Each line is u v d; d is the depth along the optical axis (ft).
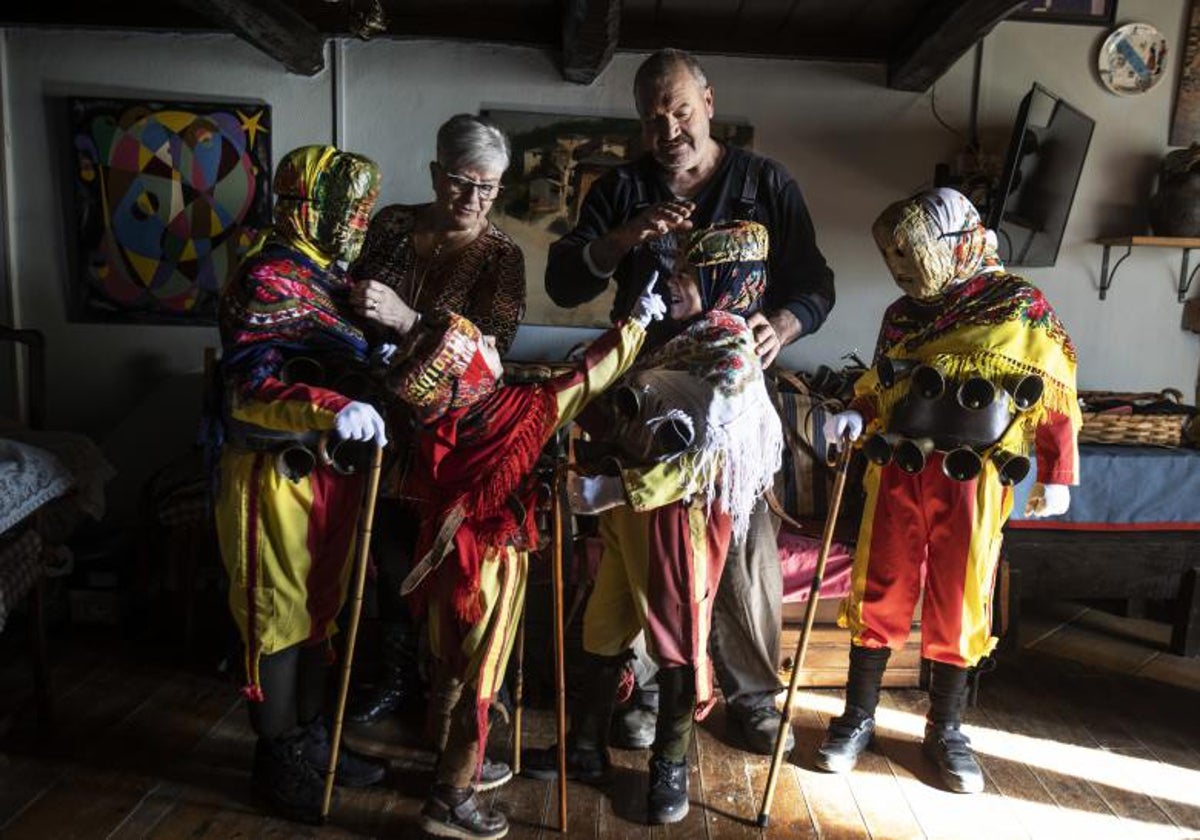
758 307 7.80
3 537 7.88
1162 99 12.46
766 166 8.09
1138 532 10.85
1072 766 8.44
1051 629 11.60
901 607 8.23
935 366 7.58
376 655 9.73
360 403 6.32
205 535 10.09
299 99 12.42
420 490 6.82
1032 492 7.92
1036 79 12.40
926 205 7.57
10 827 7.13
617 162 12.39
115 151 12.39
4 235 12.49
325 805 7.23
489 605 6.74
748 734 8.59
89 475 9.04
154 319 12.67
